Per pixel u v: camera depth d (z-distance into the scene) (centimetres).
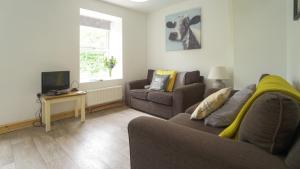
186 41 386
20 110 276
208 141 90
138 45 452
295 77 179
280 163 73
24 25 272
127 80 431
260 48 258
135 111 368
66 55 322
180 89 293
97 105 373
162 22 430
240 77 277
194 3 369
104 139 233
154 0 372
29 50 279
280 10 241
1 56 255
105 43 421
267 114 79
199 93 334
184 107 293
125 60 424
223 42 334
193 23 372
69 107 333
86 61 387
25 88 279
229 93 180
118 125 285
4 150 203
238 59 278
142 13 455
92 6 355
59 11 309
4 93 261
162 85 356
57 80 296
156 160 104
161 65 443
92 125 286
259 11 257
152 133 104
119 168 171
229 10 322
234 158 77
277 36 244
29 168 170
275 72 248
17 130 264
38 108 293
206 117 166
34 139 233
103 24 408
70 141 227
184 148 90
